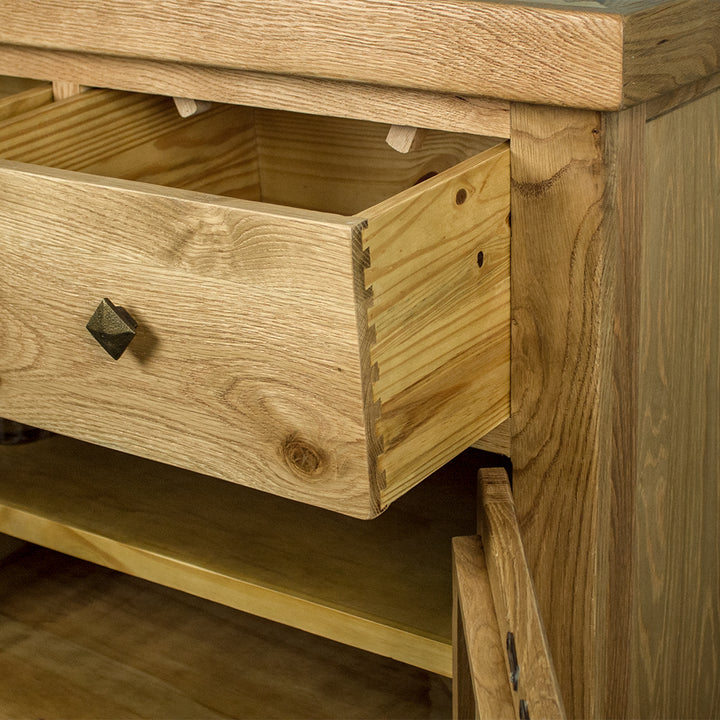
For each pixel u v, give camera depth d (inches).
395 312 21.8
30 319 26.1
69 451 37.9
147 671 35.6
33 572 41.2
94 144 31.6
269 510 34.0
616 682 30.5
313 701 34.2
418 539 32.3
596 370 25.3
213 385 23.6
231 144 38.7
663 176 26.3
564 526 27.5
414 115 25.7
